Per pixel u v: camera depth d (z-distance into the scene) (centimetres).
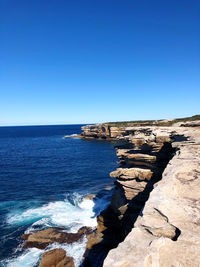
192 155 1108
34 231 1742
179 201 596
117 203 1891
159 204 570
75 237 1642
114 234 1652
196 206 561
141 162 1714
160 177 1592
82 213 2094
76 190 2858
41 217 2005
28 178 3491
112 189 2862
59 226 1820
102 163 4731
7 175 3681
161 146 1633
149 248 395
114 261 363
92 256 1424
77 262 1381
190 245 404
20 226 1831
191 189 688
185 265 357
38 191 2817
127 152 1978
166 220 502
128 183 1728
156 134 1788
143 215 531
